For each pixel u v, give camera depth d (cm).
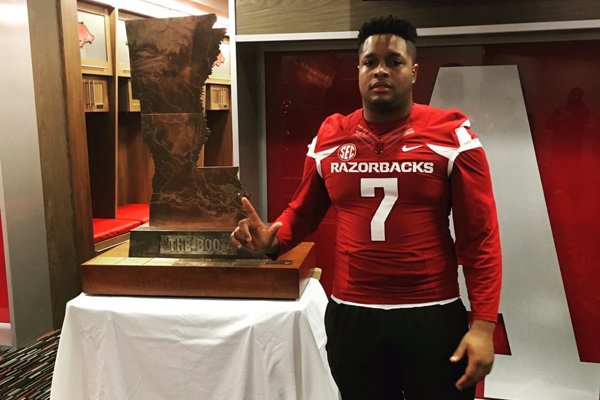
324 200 164
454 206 141
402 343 142
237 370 176
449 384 143
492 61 231
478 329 136
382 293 143
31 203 337
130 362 183
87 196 371
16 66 320
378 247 142
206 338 177
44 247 351
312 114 252
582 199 229
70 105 353
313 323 182
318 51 247
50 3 343
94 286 189
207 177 191
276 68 251
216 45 184
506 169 232
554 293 234
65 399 188
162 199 195
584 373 236
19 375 295
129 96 459
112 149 436
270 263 184
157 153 193
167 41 187
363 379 147
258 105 254
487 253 138
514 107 230
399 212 140
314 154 155
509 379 241
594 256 231
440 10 206
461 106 235
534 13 199
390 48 137
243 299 182
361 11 210
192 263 186
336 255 152
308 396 175
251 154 245
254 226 154
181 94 189
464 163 137
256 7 216
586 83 224
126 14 448
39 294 348
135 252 196
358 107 247
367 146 143
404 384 147
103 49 419
